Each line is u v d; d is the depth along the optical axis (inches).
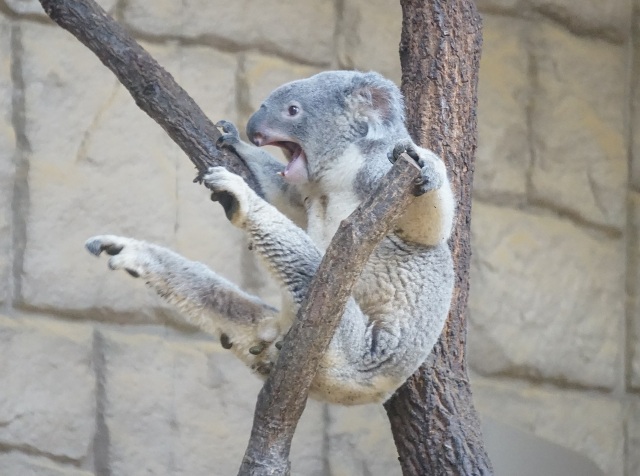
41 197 444.5
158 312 455.5
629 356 526.3
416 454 298.4
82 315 447.8
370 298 285.4
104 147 454.0
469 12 328.5
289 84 323.6
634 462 517.3
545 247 513.3
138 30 465.4
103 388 445.4
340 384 275.7
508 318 501.0
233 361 461.1
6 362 433.7
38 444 433.7
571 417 507.2
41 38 454.0
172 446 447.8
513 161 511.8
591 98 531.8
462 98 320.8
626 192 533.3
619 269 529.0
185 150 309.9
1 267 439.8
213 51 474.0
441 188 267.9
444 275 291.6
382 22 496.4
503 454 491.8
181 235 457.7
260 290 465.1
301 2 488.1
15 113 448.8
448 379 302.7
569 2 530.9
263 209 267.9
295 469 460.1
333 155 308.0
